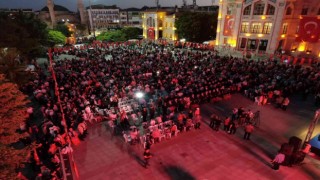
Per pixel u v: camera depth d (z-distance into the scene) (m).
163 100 21.95
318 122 20.14
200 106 23.02
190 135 18.08
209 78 26.17
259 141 17.38
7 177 8.06
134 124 19.34
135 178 13.69
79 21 136.75
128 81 26.89
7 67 18.34
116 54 42.56
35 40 33.47
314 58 42.44
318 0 42.12
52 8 99.12
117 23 133.50
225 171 14.23
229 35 52.16
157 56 39.50
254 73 29.19
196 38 62.28
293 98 25.08
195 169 14.41
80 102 20.64
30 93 25.58
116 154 15.81
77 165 14.70
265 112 21.91
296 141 14.45
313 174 14.01
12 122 9.33
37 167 14.03
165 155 15.70
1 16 32.38
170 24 69.44
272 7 44.06
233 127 18.00
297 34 43.78
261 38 46.91
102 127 19.17
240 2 48.03
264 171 14.23
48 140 16.30
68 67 32.59
